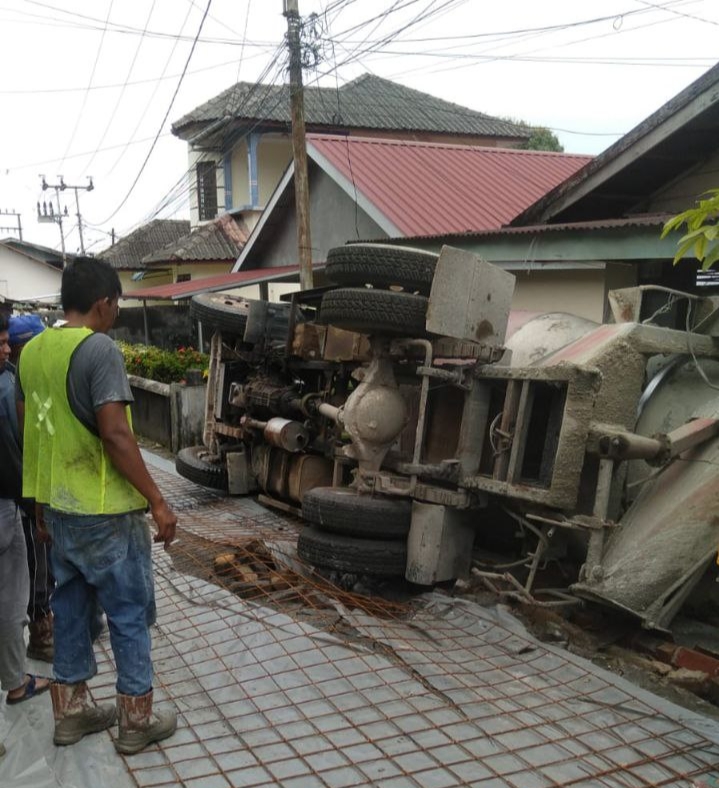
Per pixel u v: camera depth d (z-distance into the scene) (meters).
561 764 2.85
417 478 4.69
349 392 6.17
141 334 26.05
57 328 2.80
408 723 3.13
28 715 3.16
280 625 3.99
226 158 21.77
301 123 10.68
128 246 28.30
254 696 3.33
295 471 6.34
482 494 4.58
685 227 5.73
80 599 2.90
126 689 2.86
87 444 2.72
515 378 4.31
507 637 3.97
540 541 4.26
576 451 4.00
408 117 21.80
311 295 6.28
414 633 4.05
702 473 4.00
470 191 12.23
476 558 4.84
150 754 2.89
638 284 7.28
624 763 2.86
